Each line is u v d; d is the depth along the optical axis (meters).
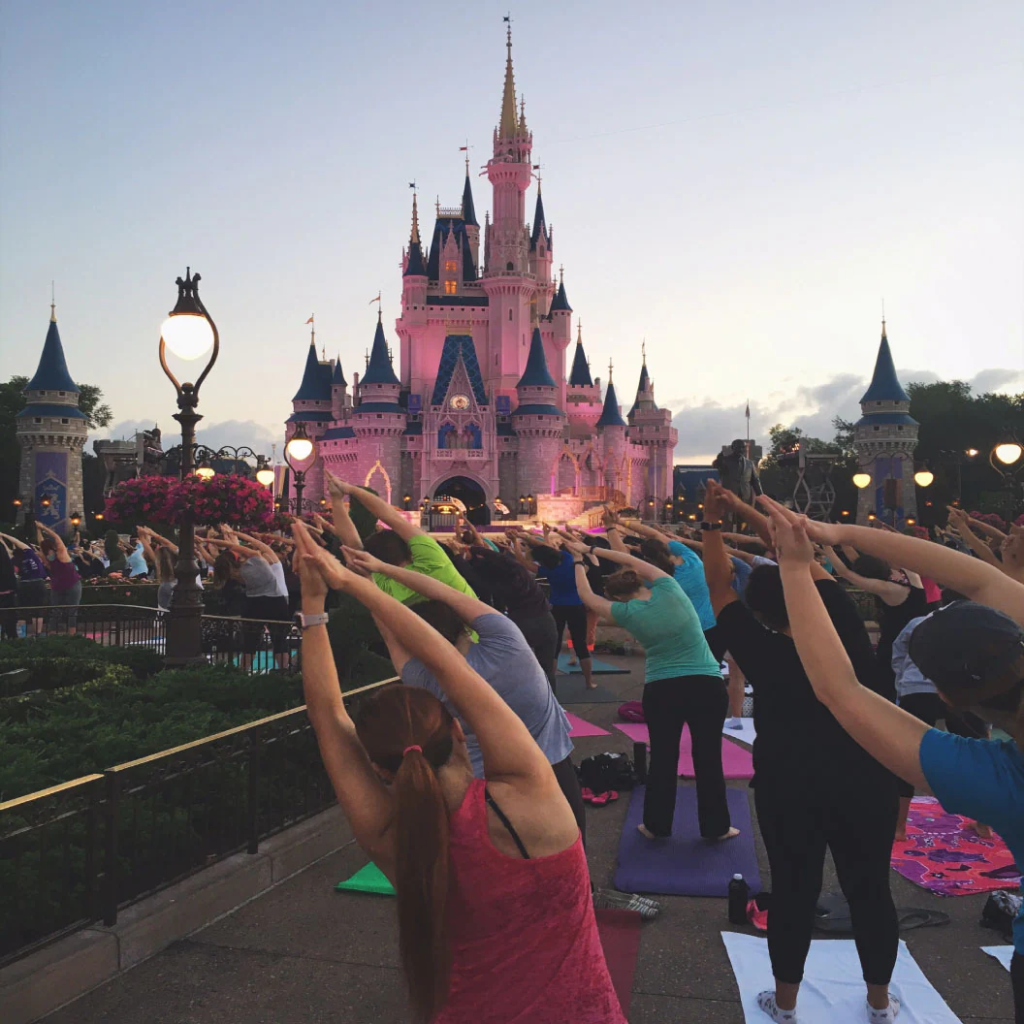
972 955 4.73
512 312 120.56
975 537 6.01
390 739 2.33
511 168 120.75
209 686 9.02
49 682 10.60
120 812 5.38
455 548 7.67
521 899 2.22
